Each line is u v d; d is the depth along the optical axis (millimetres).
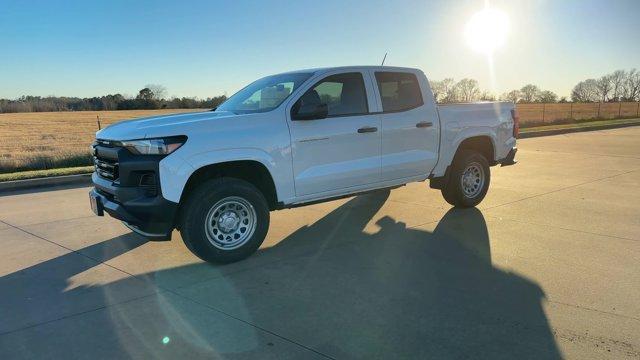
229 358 3270
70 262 5215
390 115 6160
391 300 4148
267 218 5266
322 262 5117
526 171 11062
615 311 3906
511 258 5164
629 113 51594
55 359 3291
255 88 6258
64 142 28641
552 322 3732
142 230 4777
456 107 6980
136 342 3500
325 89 5707
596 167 11641
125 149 4742
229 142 4906
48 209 7781
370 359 3246
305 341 3486
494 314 3873
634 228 6238
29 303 4188
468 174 7289
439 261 5105
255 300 4188
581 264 4961
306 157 5457
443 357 3262
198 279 4691
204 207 4836
